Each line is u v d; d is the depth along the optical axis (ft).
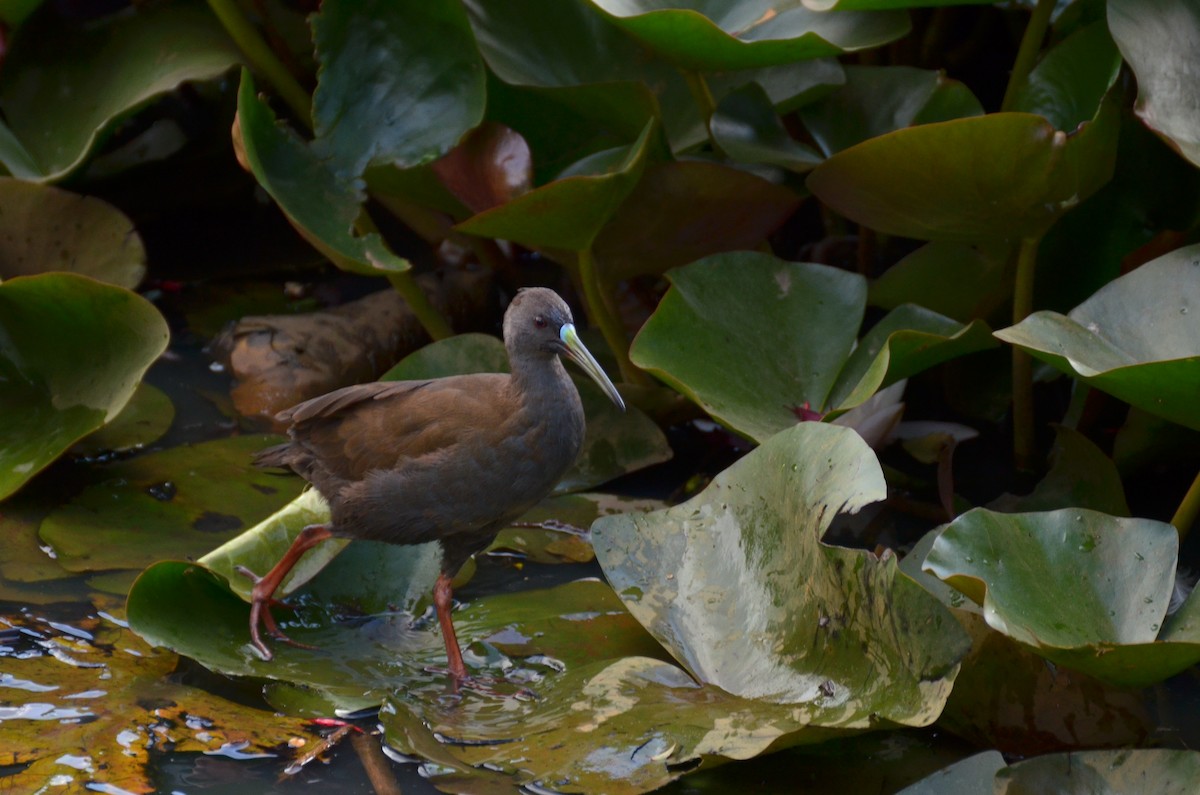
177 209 44.98
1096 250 33.73
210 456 32.27
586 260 32.53
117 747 22.22
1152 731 22.52
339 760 22.31
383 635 26.30
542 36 35.78
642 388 33.55
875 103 35.24
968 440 34.32
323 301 40.29
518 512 26.23
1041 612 21.54
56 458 29.30
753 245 34.12
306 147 31.94
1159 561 22.22
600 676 23.79
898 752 22.72
